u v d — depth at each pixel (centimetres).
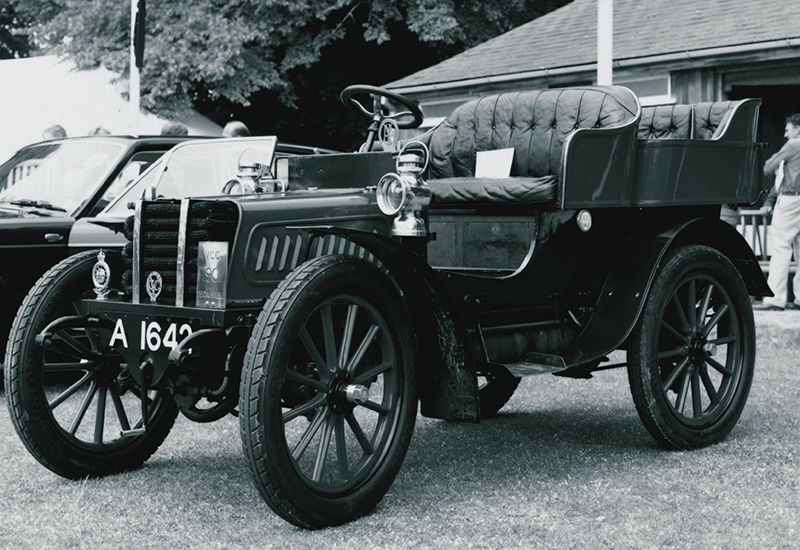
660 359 414
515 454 405
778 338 744
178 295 306
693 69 1056
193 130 1552
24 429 345
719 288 427
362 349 314
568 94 430
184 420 482
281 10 1655
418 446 423
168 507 326
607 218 409
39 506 327
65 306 361
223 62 1516
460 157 468
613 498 332
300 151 644
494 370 357
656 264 394
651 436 440
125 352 325
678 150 403
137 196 514
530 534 293
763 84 1030
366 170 392
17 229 545
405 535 292
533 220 386
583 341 388
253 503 331
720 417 421
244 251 304
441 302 325
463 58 1353
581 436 443
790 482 351
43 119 1298
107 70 1333
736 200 439
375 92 401
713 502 325
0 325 547
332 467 382
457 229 417
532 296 387
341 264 303
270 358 284
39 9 1917
